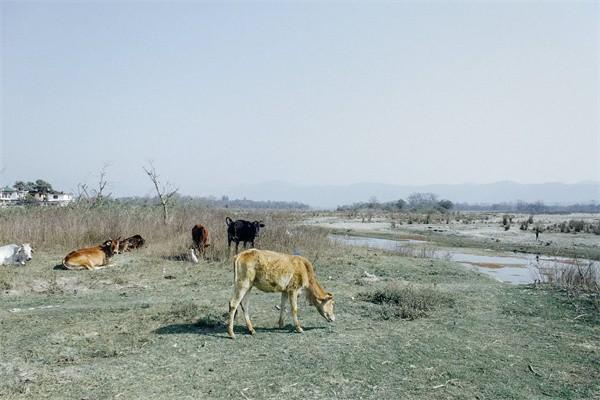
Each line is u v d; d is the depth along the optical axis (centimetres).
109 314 1039
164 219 2450
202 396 636
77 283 1385
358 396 645
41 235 1912
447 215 7238
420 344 862
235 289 886
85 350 809
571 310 1155
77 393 640
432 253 2519
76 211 2408
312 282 950
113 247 1659
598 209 18450
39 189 5022
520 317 1084
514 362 788
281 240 2152
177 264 1692
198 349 815
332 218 6781
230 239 1842
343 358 780
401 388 674
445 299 1221
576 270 1591
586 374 744
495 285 1510
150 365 743
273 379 693
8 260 1528
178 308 1062
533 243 3325
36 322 969
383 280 1545
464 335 928
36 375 700
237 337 884
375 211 10062
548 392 676
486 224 5366
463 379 711
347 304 1175
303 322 1005
